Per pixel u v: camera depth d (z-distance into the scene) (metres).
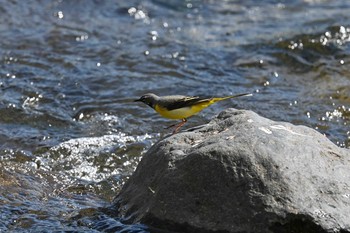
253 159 10.01
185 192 10.13
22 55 18.95
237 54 19.44
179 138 11.03
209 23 21.97
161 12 22.84
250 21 22.00
